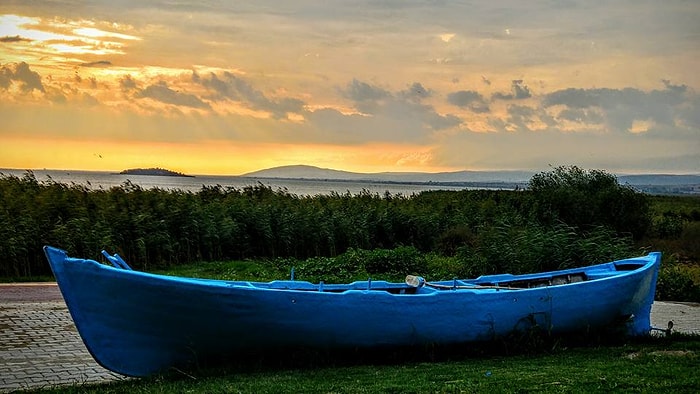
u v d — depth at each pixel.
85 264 8.83
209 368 9.65
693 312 16.84
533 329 11.38
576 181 32.78
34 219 20.83
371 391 8.41
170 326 9.31
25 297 16.23
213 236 24.19
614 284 12.20
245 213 25.61
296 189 130.00
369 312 10.06
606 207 30.52
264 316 9.53
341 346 10.14
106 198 24.53
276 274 21.16
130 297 9.00
